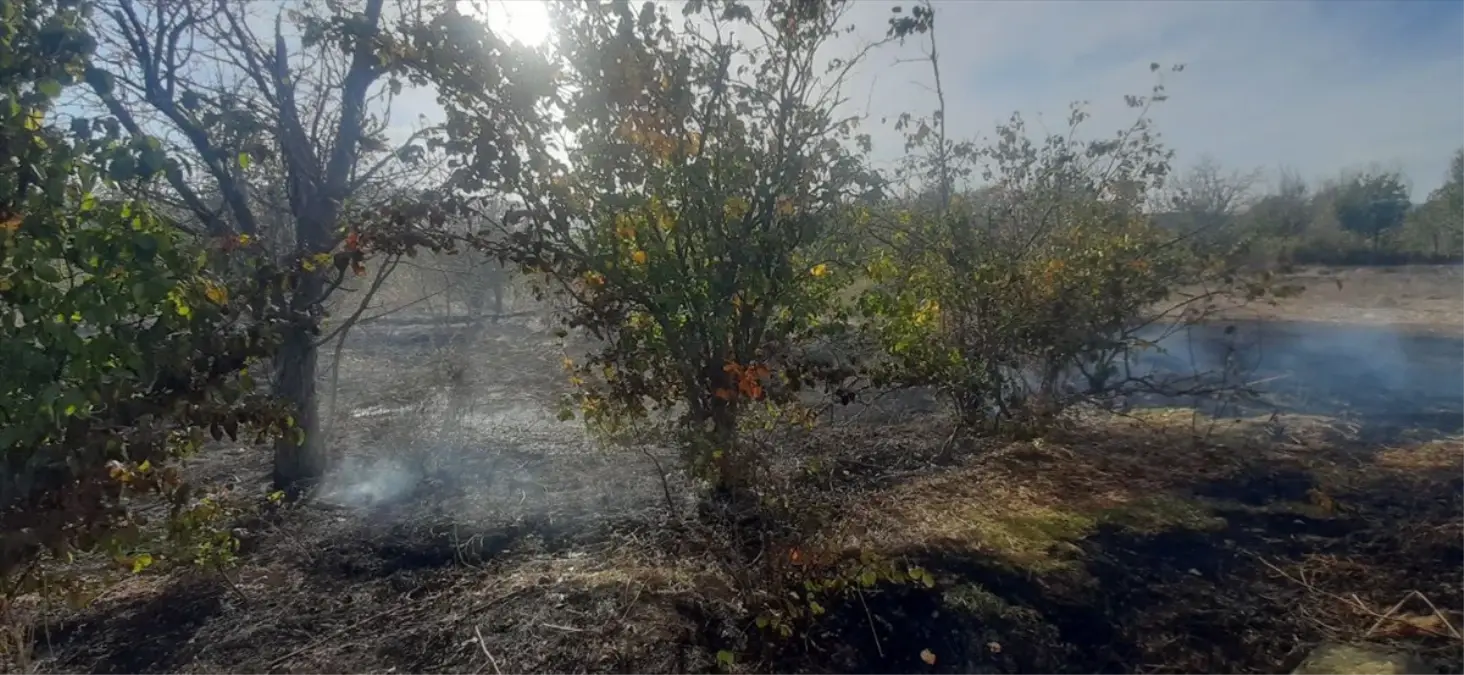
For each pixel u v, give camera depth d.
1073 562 4.91
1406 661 4.14
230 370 3.26
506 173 4.74
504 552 5.27
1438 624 4.45
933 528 5.20
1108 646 4.41
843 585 4.16
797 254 5.31
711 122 5.08
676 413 7.30
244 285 3.55
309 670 4.12
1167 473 6.29
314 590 4.93
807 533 4.50
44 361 2.79
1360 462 6.50
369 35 4.96
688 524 5.35
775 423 5.79
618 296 5.05
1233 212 8.59
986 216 7.01
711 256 4.97
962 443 6.91
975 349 6.50
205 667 4.25
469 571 5.05
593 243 5.02
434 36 4.72
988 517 5.46
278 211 6.38
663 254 4.95
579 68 4.75
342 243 5.43
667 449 6.81
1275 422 7.23
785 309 5.36
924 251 6.63
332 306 7.23
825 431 6.98
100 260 2.85
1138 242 6.61
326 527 5.66
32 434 2.80
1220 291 6.54
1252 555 5.13
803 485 5.77
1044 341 6.45
